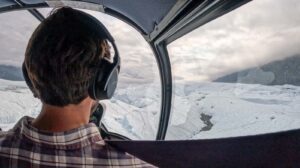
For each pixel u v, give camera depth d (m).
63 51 0.94
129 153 1.19
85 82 0.98
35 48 0.95
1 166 1.01
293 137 1.24
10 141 1.02
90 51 0.97
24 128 1.02
